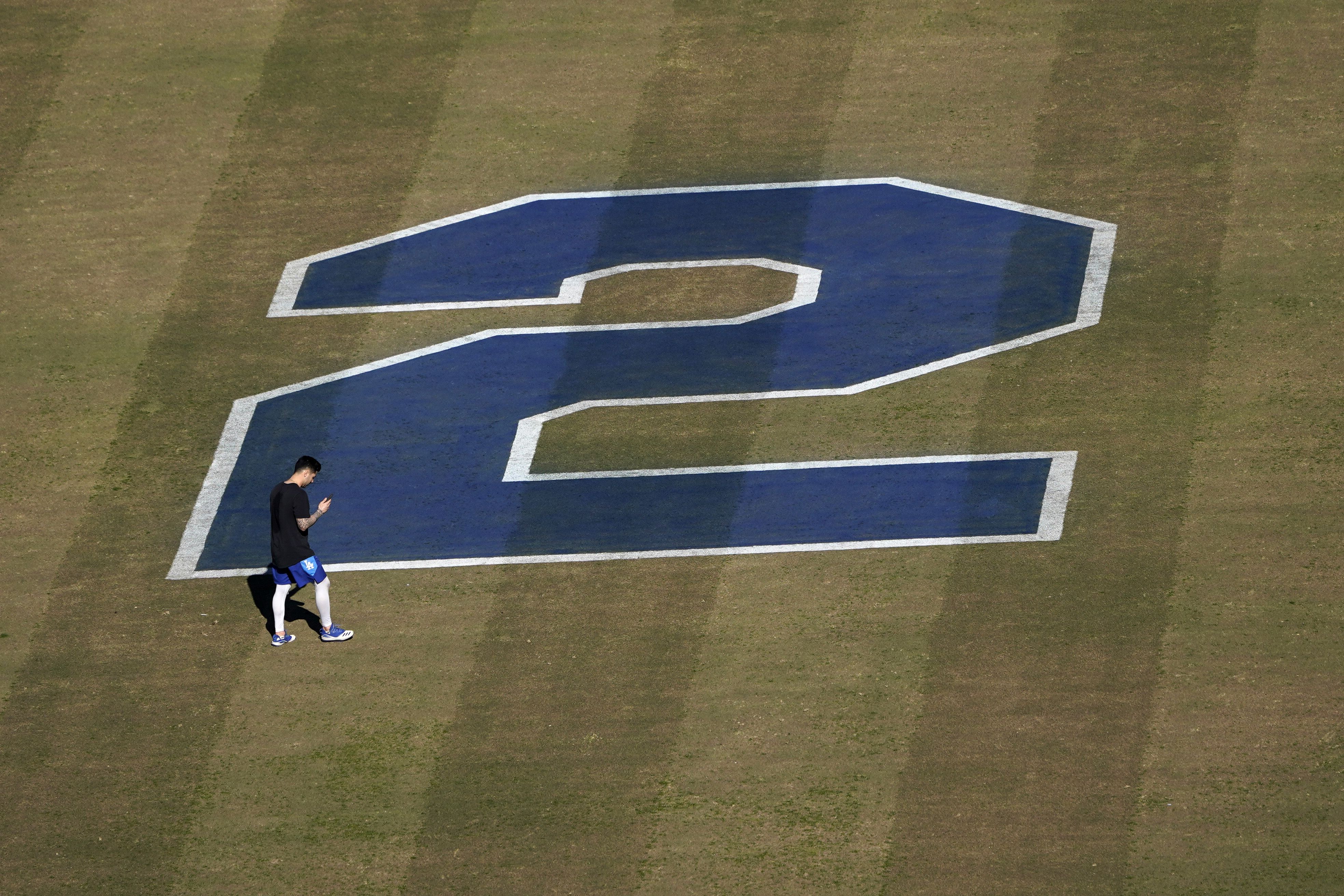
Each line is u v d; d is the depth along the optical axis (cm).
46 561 7456
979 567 7125
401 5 10512
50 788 6531
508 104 9831
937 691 6644
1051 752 6391
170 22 10475
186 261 9006
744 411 7994
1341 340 8056
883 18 10194
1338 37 9756
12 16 10550
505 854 6206
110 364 8450
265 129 9744
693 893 6025
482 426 8012
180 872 6212
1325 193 8862
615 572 7250
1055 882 5962
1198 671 6625
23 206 9375
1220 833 6075
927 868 6044
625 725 6619
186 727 6725
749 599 7081
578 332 8494
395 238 9088
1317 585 6912
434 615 7112
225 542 7519
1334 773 6228
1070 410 7831
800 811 6272
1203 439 7625
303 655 6988
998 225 8906
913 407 7925
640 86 9894
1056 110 9525
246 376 8356
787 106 9706
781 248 8900
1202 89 9538
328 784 6481
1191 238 8706
